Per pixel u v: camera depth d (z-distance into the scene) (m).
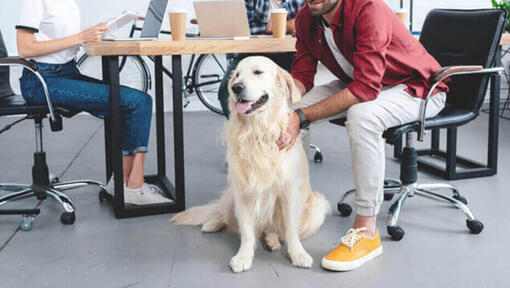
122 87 2.23
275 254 1.80
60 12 2.23
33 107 2.09
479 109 2.08
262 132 1.61
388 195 2.36
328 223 2.09
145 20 2.59
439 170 2.77
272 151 1.62
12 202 2.38
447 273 1.63
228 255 1.80
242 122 1.64
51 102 2.12
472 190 2.51
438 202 2.33
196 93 4.95
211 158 3.27
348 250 1.67
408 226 2.04
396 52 1.89
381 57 1.72
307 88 2.15
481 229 1.94
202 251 1.83
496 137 2.73
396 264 1.70
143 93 2.23
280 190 1.69
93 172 2.98
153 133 4.07
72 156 3.36
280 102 1.63
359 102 1.74
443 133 3.92
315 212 1.87
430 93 1.84
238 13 2.25
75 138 3.92
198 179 2.79
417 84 1.89
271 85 1.60
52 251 1.84
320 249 1.84
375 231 1.77
